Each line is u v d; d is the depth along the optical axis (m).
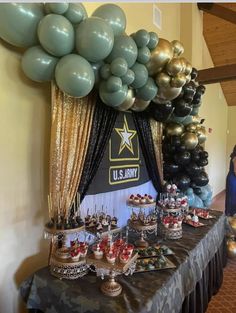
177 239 2.28
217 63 6.86
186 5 4.61
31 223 1.85
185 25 4.62
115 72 1.68
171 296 1.59
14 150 1.73
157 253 1.94
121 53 1.72
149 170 3.11
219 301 2.50
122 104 2.11
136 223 2.20
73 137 1.94
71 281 1.53
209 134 6.85
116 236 2.17
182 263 1.83
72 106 1.94
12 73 1.70
